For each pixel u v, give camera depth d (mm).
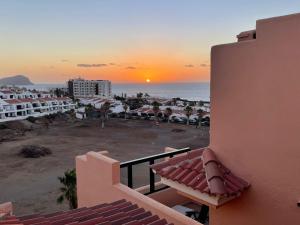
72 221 4648
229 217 5016
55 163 38812
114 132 65438
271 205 4379
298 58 3926
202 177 4758
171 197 8188
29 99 94938
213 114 5121
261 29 4297
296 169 4051
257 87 4414
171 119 81438
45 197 25500
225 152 4961
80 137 59344
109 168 6848
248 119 4570
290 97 4047
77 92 189875
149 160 7656
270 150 4328
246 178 4680
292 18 3945
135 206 5688
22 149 46094
